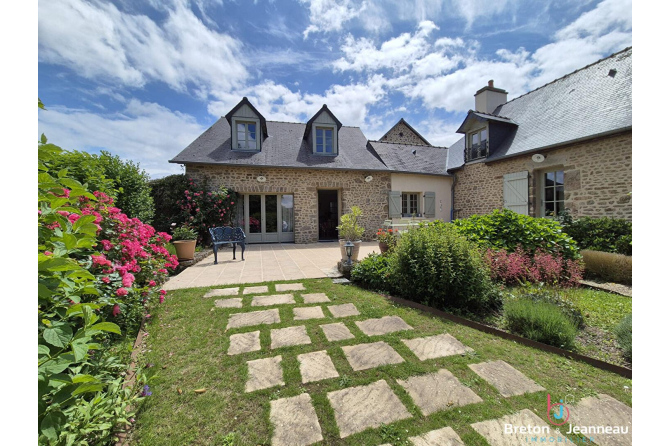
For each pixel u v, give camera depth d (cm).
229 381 176
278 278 429
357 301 326
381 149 1098
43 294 104
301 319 273
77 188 142
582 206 651
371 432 137
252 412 150
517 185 816
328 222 1112
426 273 318
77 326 169
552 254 422
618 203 589
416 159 1116
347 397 163
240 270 489
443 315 292
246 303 316
